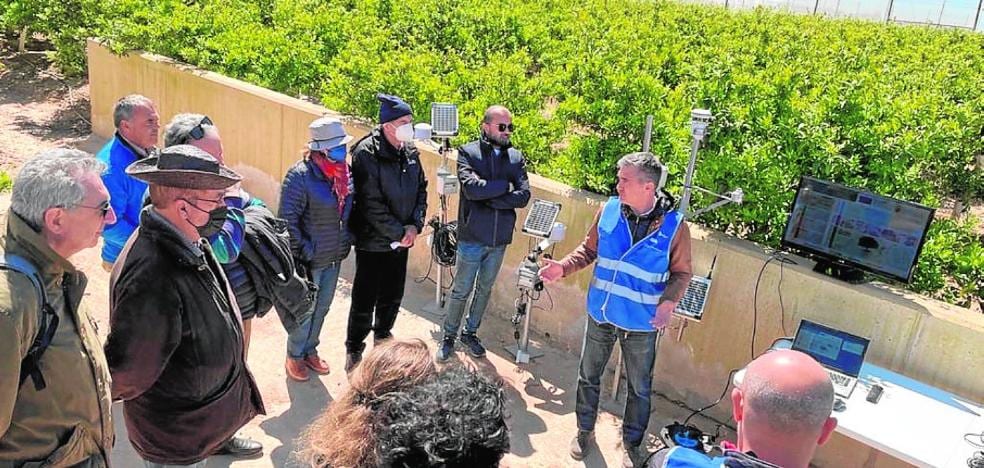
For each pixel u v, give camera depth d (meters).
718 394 4.65
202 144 3.39
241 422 3.15
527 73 10.70
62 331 2.34
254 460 3.94
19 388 2.24
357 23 9.12
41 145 8.88
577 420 4.26
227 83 7.39
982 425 3.40
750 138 5.09
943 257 4.30
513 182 4.72
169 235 2.60
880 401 3.54
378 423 1.77
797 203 4.14
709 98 5.40
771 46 13.26
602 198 5.11
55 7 9.86
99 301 5.45
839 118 5.17
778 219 4.50
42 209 2.21
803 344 3.76
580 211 5.12
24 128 9.41
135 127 3.73
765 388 1.98
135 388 2.71
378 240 4.50
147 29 8.36
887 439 3.24
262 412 3.34
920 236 3.75
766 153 4.70
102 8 9.27
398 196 4.47
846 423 3.33
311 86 7.78
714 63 6.80
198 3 9.22
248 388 3.19
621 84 5.51
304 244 4.29
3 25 11.27
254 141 7.22
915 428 3.34
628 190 3.79
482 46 10.32
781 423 1.94
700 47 12.71
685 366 4.77
